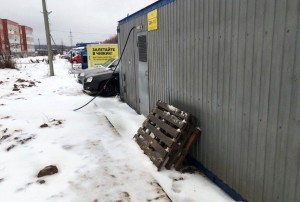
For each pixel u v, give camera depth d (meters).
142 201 3.55
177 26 5.10
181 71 5.10
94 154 5.02
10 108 8.72
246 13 3.28
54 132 6.28
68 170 4.42
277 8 2.83
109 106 9.41
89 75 11.88
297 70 2.67
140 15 7.28
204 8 4.16
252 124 3.33
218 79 3.95
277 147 2.98
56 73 21.52
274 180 3.05
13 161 4.80
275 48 2.90
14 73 20.56
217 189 4.03
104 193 3.74
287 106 2.81
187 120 4.46
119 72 10.63
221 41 3.81
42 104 9.42
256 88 3.22
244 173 3.54
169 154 4.51
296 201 2.79
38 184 4.02
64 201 3.58
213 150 4.21
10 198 3.70
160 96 6.29
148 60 6.92
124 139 5.88
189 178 4.32
